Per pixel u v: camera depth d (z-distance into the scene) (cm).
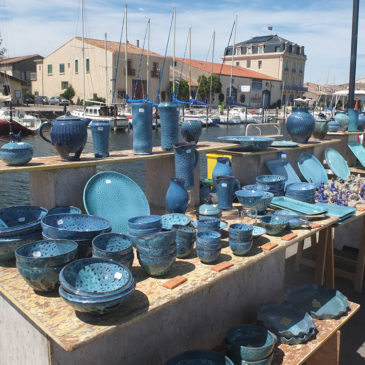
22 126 2122
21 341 191
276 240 251
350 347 304
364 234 374
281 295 345
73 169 265
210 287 266
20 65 4378
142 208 281
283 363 224
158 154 302
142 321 222
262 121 3750
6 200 1062
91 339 144
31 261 164
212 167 406
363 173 500
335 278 417
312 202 337
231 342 227
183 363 214
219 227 245
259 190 324
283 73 5162
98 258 178
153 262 188
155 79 3559
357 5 550
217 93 4119
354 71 569
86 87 3562
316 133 486
